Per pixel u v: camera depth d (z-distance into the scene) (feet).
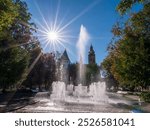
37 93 214.69
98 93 141.59
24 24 137.90
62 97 147.33
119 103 106.42
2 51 110.52
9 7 45.32
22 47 147.84
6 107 81.71
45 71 284.00
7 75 114.83
